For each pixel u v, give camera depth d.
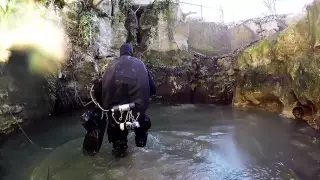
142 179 3.21
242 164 3.53
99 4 7.00
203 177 3.20
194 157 3.79
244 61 6.74
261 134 4.66
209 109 6.65
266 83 6.07
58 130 5.16
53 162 3.69
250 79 6.43
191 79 7.86
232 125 5.25
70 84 6.51
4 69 5.10
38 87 5.74
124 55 3.73
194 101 7.71
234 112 6.23
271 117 5.68
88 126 3.71
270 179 3.11
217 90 7.50
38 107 5.71
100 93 3.74
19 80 5.34
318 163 3.47
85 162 3.68
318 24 4.74
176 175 3.27
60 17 6.14
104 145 4.27
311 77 4.77
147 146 4.17
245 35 8.66
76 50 6.56
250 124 5.27
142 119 3.67
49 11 5.88
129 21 8.20
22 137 4.77
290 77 5.40
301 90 5.01
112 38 7.58
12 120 5.00
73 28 6.49
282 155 3.77
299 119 5.32
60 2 6.13
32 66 5.60
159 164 3.59
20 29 5.32
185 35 8.52
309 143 4.14
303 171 3.28
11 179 3.33
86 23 6.62
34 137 4.78
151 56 8.20
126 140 3.90
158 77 7.96
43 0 5.75
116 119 3.54
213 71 7.77
